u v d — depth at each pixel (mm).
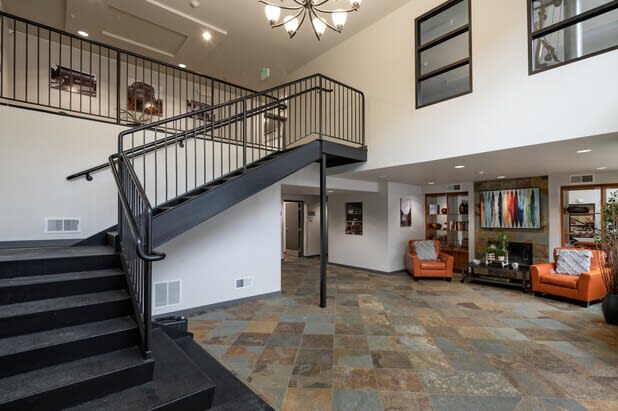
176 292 4254
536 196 6480
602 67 3018
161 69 6824
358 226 8047
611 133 2984
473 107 4016
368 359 3000
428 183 7797
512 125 3652
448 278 6602
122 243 2615
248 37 5809
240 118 4047
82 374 1682
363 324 3961
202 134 4727
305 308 4641
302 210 10148
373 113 5363
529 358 3025
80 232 3568
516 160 4512
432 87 4664
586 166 5121
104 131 3748
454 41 4434
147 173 3990
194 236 4426
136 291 2129
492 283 6207
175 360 2135
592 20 3293
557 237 6180
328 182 6492
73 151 3547
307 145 4383
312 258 9961
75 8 4781
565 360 2984
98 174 3699
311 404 2283
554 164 4887
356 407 2246
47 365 1747
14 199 3213
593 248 5723
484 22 3939
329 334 3623
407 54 4855
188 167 4316
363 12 5102
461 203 7801
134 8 4820
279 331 3707
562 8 3461
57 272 2352
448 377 2672
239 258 4895
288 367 2838
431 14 4582
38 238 3328
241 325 3908
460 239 7934
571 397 2375
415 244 7258
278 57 6605
